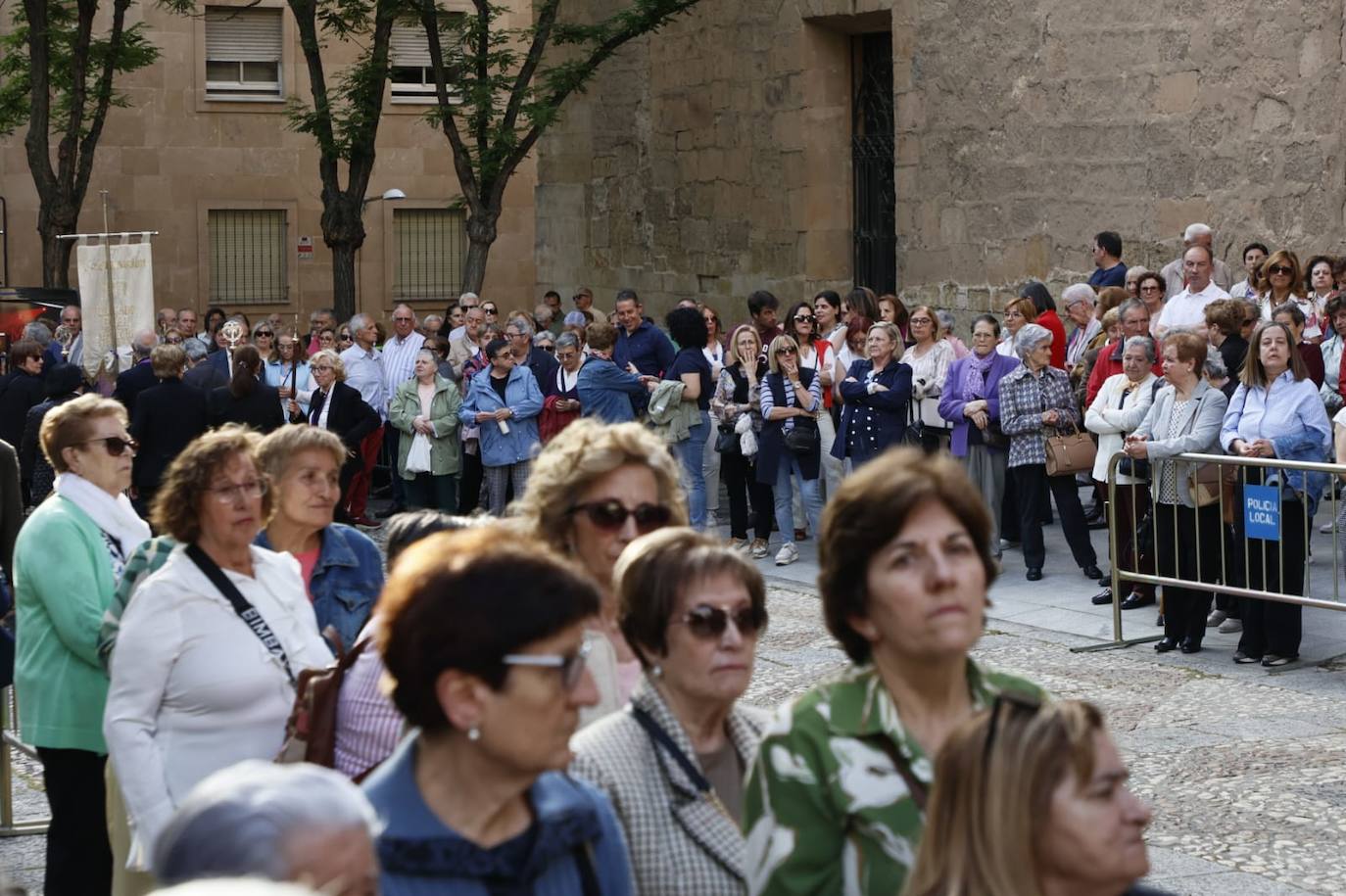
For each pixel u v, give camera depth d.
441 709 3.63
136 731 6.28
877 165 28.27
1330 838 9.15
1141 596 15.15
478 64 30.12
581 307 28.95
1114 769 3.49
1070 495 16.20
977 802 3.47
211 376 22.14
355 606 7.76
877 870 4.05
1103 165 23.36
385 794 3.70
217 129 44.59
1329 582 14.44
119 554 7.92
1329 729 11.27
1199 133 22.14
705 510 19.36
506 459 20.95
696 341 19.02
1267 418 13.16
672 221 32.12
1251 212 21.64
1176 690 12.44
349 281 31.22
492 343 21.25
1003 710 3.54
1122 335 16.86
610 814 3.89
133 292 25.92
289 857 2.80
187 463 6.44
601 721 4.86
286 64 44.88
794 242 29.20
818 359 18.98
